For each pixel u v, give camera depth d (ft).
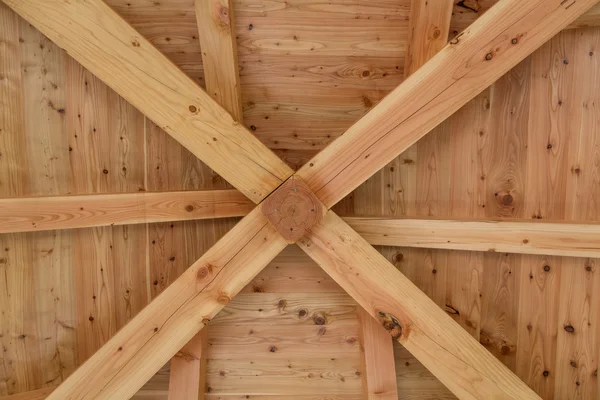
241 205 5.08
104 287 5.41
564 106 5.16
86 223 4.77
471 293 5.45
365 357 5.26
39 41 5.03
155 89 4.24
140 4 5.14
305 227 4.24
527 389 4.55
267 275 5.73
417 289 4.52
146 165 5.36
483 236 4.89
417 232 4.98
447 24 4.61
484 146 5.32
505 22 4.04
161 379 5.76
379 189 5.48
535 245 4.81
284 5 5.22
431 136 5.39
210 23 4.44
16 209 4.58
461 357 4.57
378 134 4.26
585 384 5.33
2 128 5.00
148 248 5.45
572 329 5.31
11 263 5.14
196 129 4.33
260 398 5.74
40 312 5.28
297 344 5.76
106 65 4.17
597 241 4.68
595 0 3.94
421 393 5.74
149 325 4.50
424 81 4.17
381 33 5.29
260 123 5.50
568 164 5.19
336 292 5.74
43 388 5.24
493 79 4.12
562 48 5.11
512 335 5.43
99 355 4.50
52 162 5.19
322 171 4.32
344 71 5.39
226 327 5.77
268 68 5.38
